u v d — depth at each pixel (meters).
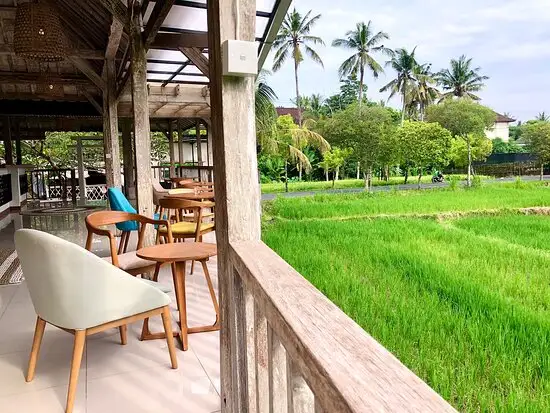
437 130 20.83
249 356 1.38
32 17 3.80
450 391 3.13
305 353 0.73
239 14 1.43
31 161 17.64
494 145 34.25
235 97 1.44
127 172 12.38
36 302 1.93
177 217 4.69
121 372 2.11
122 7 4.07
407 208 15.26
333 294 6.02
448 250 9.20
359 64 30.39
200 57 5.33
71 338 2.51
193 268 3.86
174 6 4.30
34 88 8.93
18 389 1.96
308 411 0.87
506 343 4.21
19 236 1.81
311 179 27.67
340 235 10.79
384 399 0.56
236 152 1.45
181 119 13.40
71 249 1.71
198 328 2.58
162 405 1.84
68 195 12.72
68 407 1.77
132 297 1.92
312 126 26.27
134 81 4.12
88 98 8.84
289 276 1.10
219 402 1.86
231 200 1.46
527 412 2.90
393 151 20.94
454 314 5.20
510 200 15.97
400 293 6.00
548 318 4.98
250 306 1.36
